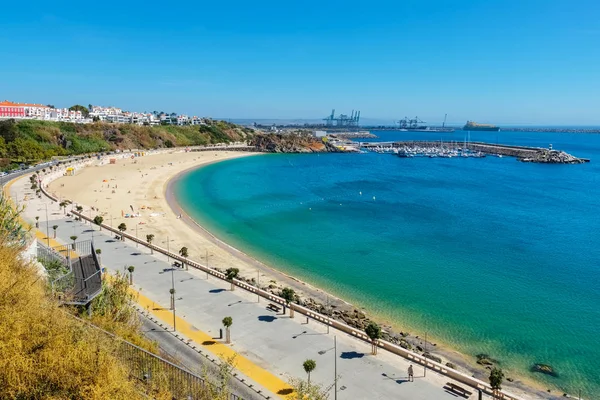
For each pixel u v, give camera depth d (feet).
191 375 91.71
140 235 265.95
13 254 108.78
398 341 146.92
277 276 210.38
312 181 554.87
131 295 133.18
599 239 289.94
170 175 537.65
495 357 142.51
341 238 283.18
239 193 447.01
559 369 135.95
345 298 188.14
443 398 108.99
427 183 553.23
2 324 66.90
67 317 83.10
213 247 252.21
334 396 107.55
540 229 315.58
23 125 626.23
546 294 194.70
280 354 127.34
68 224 271.08
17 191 363.56
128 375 78.18
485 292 196.24
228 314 152.87
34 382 60.64
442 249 261.65
